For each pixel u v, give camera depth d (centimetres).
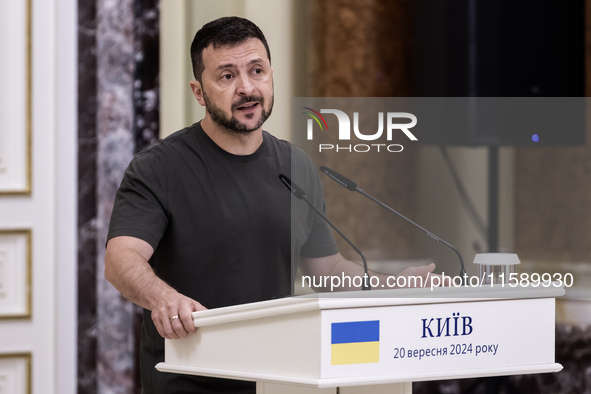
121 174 747
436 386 739
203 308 334
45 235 750
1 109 739
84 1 749
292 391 306
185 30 724
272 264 467
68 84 753
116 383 749
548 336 287
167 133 729
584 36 632
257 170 476
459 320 273
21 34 740
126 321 753
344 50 697
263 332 270
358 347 256
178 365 299
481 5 620
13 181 744
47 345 751
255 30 452
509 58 620
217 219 458
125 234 433
